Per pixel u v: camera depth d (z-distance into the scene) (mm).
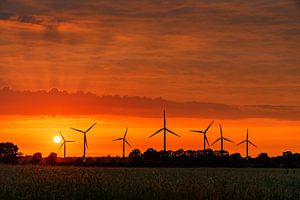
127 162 131000
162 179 52594
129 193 41688
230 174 71250
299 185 56250
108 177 53438
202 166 136875
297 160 143250
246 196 42125
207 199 40938
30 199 39500
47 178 50562
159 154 140000
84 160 122125
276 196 44375
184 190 43094
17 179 49438
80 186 44156
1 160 136500
